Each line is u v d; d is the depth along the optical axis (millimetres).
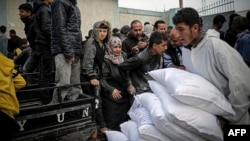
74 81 2803
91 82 2818
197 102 1394
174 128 1434
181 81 1447
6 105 1754
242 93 1375
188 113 1395
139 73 2686
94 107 2211
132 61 2594
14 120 1768
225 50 1416
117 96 2785
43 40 3092
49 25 3061
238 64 1403
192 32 1465
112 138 2088
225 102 1414
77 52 2754
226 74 1391
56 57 2586
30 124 1858
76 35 2721
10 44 6016
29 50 4449
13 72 2037
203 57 1508
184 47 1650
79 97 2689
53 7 2572
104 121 2803
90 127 2162
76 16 2715
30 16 3574
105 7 13531
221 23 4777
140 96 2016
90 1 12875
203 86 1415
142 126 1588
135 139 1711
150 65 2652
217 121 1440
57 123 1978
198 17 1465
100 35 2996
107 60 2879
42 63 3119
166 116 1453
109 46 2943
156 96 1780
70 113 2049
